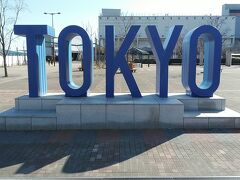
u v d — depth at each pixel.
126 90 16.59
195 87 9.56
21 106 9.33
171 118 8.53
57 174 5.54
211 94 9.61
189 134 8.00
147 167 5.83
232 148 6.89
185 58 9.92
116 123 8.55
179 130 8.38
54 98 9.31
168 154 6.52
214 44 9.43
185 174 5.50
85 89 9.49
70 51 10.05
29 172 5.65
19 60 64.12
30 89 9.48
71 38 9.93
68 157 6.39
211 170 5.68
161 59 9.39
